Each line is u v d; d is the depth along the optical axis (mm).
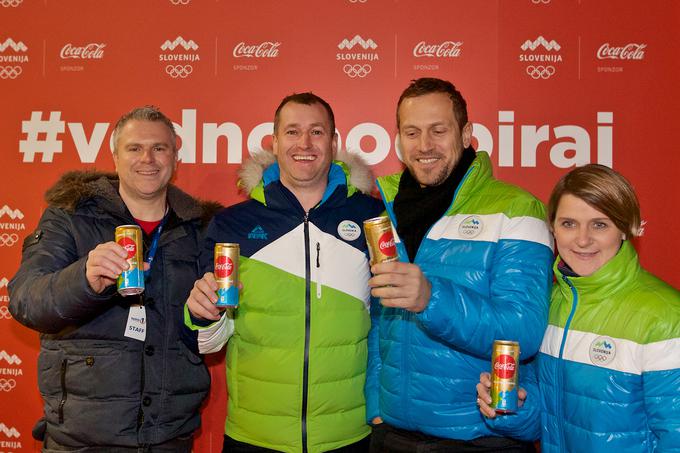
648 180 2676
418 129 1864
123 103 2775
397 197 2000
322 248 2068
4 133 2799
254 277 2037
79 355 1999
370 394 1997
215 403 2760
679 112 2668
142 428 1991
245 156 2758
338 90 2748
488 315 1615
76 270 1779
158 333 2051
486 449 1746
